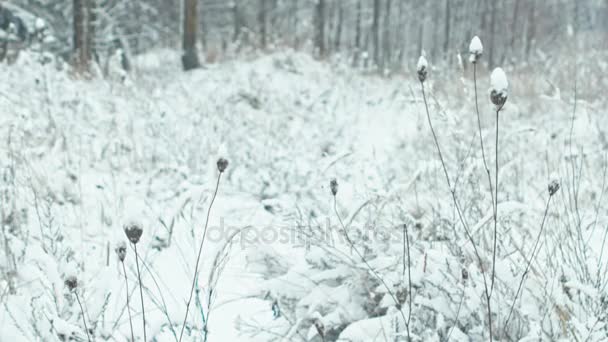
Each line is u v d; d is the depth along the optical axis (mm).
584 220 3428
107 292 2596
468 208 3309
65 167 4559
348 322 2529
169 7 24453
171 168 4613
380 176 4504
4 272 2816
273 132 6676
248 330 2537
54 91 6633
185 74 12844
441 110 3062
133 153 5359
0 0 10844
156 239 3508
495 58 18688
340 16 27453
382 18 31312
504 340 2416
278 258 2904
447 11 25719
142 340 2469
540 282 2498
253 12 29266
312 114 8977
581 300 2523
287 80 12320
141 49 22531
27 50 7512
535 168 4836
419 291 2512
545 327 2396
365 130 8219
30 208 3771
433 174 4359
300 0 31484
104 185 4484
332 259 2674
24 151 4188
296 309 2596
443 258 2535
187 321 2523
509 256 2707
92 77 9258
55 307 2637
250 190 4508
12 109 5371
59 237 3285
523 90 8680
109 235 3658
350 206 3250
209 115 7023
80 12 12305
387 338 2301
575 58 9641
